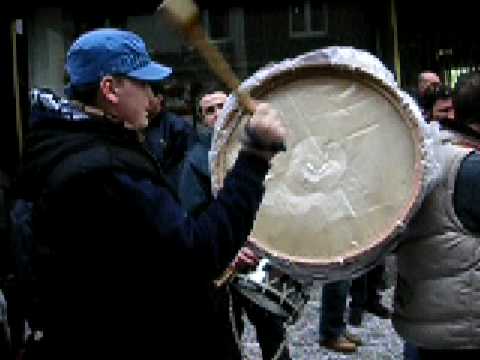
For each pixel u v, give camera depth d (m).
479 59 10.57
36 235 2.38
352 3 10.55
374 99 3.11
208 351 2.44
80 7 10.35
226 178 2.34
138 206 2.24
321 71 3.14
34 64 10.30
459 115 3.34
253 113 2.36
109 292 2.29
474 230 3.20
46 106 2.39
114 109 2.43
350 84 3.13
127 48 2.43
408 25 10.62
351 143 3.13
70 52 2.47
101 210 2.24
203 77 9.81
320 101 3.15
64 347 2.36
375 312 7.68
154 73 2.46
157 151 4.38
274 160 3.14
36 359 2.44
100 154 2.27
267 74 3.15
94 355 2.33
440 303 3.24
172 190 2.35
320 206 3.13
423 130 3.06
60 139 2.34
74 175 2.25
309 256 3.13
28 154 2.39
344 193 3.12
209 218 2.27
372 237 3.09
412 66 10.63
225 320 2.64
